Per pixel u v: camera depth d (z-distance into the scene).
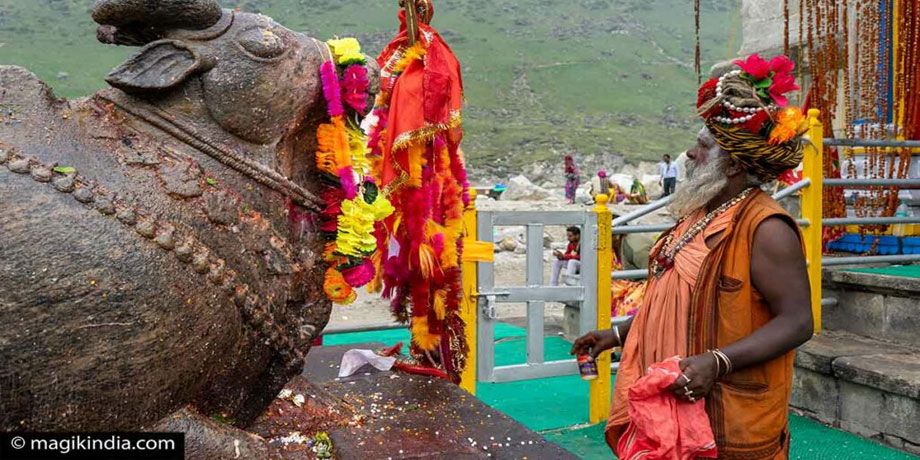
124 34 2.25
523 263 13.34
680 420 2.08
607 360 4.67
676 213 2.34
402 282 3.72
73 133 1.94
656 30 111.12
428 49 3.39
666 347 2.25
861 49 8.09
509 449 2.62
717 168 2.27
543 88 82.88
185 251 1.93
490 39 100.25
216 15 2.17
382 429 2.79
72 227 1.79
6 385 1.76
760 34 9.83
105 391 1.84
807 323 2.09
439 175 3.55
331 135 2.42
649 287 2.42
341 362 3.73
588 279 4.61
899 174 6.72
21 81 1.95
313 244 2.40
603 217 4.59
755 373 2.15
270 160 2.25
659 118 74.88
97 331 1.80
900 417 4.18
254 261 2.17
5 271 1.72
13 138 1.84
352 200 2.40
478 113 72.25
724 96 2.17
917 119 7.12
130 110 2.08
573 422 4.77
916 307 4.86
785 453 2.27
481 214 4.33
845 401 4.55
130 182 1.94
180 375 1.95
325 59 2.34
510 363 6.16
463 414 3.00
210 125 2.16
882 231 6.91
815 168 5.20
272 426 2.69
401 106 3.36
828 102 7.20
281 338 2.28
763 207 2.18
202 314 1.97
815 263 5.23
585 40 102.81
